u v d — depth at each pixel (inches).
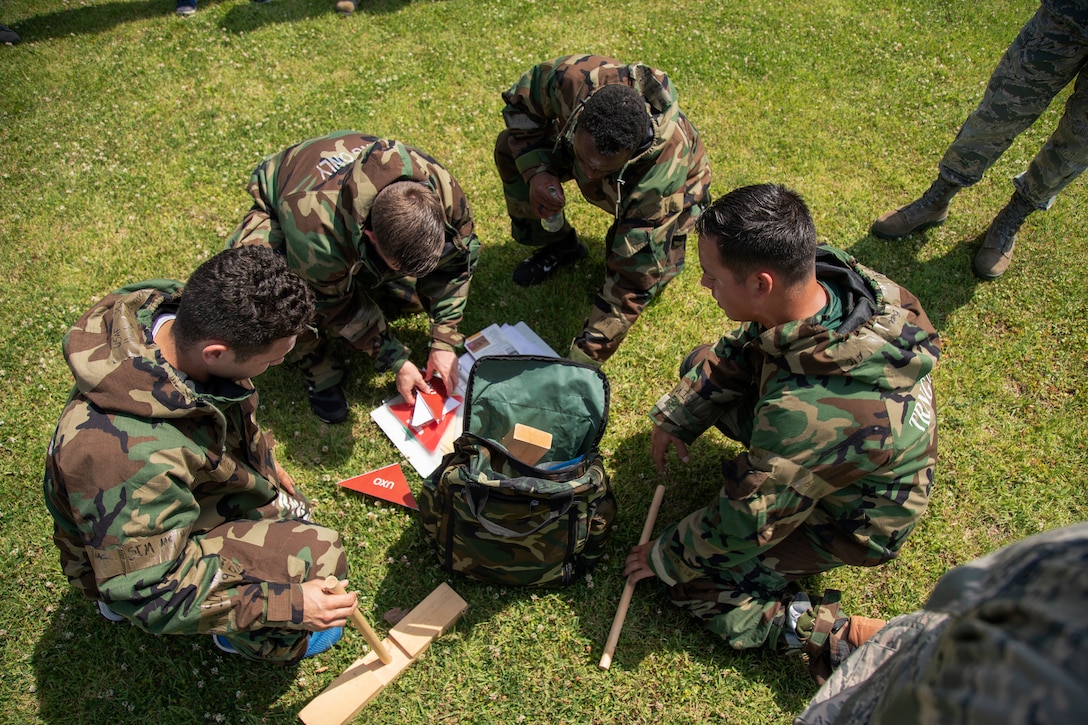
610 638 101.0
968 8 209.5
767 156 169.9
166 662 100.9
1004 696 30.5
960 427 124.5
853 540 90.2
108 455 70.1
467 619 105.2
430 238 93.6
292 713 97.8
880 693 48.1
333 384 126.0
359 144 113.9
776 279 78.4
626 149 98.7
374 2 219.3
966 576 41.3
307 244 103.2
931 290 143.9
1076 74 119.8
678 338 137.5
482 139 174.9
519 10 212.8
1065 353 133.7
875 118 177.9
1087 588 30.9
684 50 197.3
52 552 110.5
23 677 100.0
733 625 96.7
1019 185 135.6
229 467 85.8
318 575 86.8
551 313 141.9
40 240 153.6
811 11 210.8
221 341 71.8
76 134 178.2
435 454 121.4
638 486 119.5
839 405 79.9
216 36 208.2
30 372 131.4
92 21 216.1
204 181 166.4
